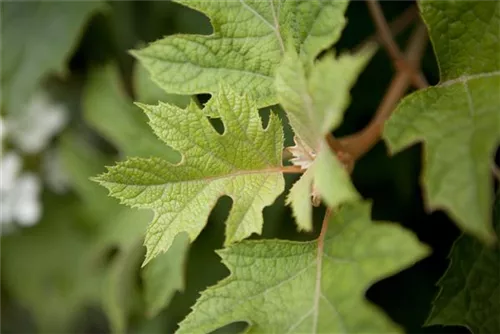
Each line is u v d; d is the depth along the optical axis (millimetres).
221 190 578
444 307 597
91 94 769
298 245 571
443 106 551
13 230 861
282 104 556
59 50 750
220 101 576
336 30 584
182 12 759
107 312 786
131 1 776
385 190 760
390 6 758
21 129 824
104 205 792
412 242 538
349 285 547
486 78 569
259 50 602
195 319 569
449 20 571
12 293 895
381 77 756
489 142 523
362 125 761
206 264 765
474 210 511
